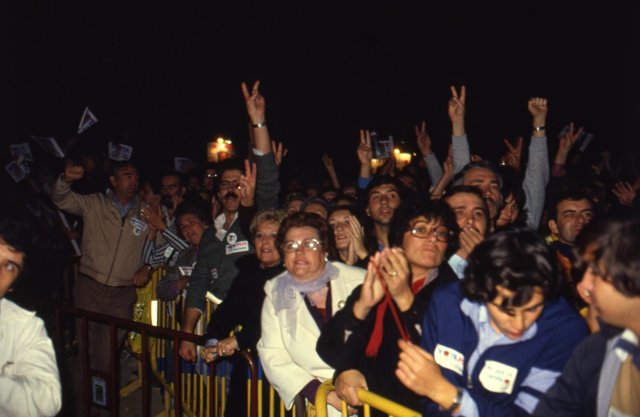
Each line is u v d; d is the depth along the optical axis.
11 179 6.87
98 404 4.53
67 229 7.00
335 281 3.39
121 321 4.38
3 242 2.46
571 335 2.22
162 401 6.30
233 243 4.79
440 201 3.10
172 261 6.13
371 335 2.96
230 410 4.06
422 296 2.92
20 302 4.79
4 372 2.50
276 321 3.45
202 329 5.07
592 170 8.62
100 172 8.63
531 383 2.22
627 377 1.84
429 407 2.41
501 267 2.05
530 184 4.89
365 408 2.81
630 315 1.79
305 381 3.36
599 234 1.81
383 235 4.29
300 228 3.36
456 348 2.35
